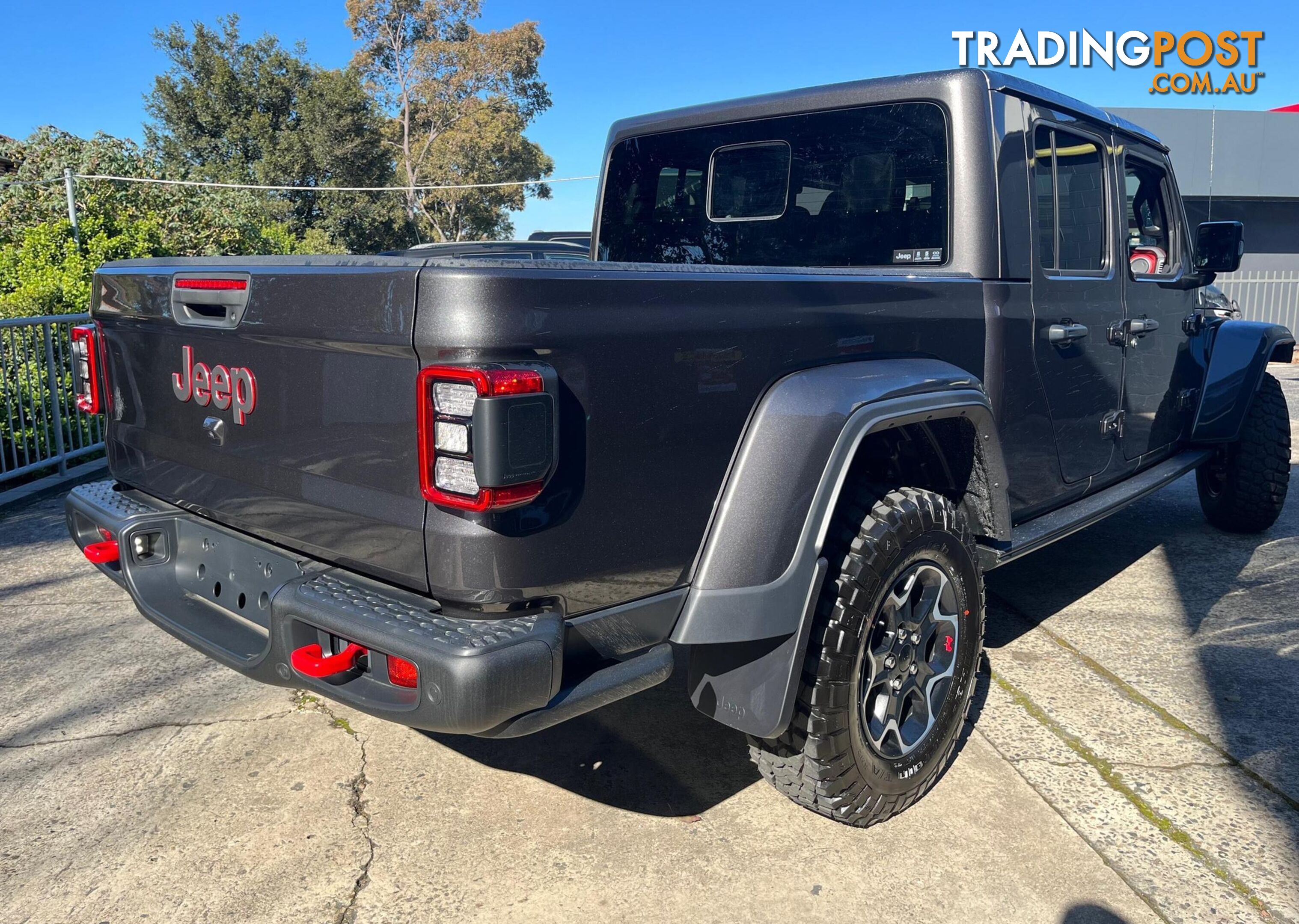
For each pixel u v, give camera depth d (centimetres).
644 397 191
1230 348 454
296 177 4338
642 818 255
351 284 181
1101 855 238
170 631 234
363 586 195
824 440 217
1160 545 503
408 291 170
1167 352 407
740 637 208
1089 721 309
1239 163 1834
